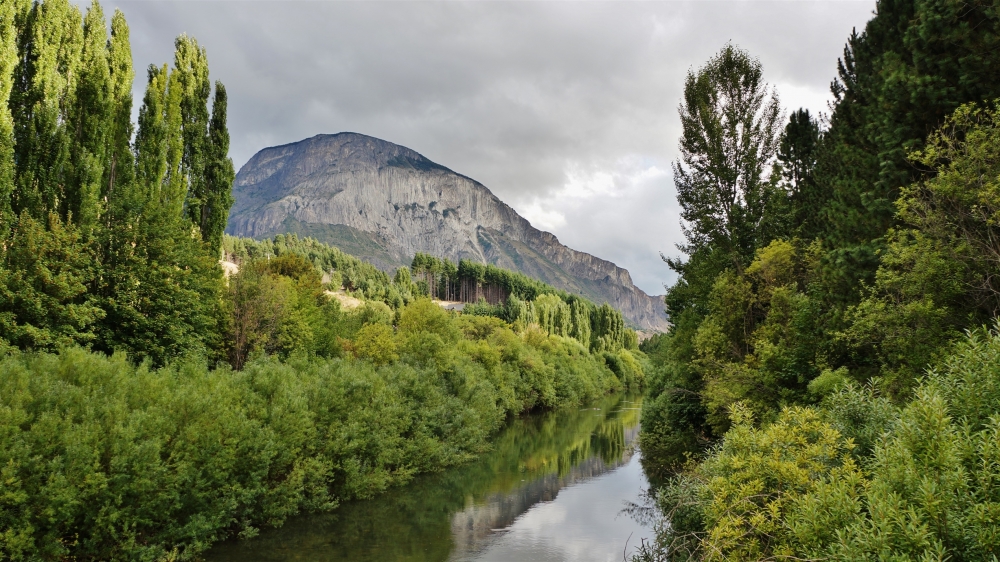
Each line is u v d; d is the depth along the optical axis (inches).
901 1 748.0
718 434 1093.8
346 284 6786.4
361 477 1130.7
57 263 914.1
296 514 1017.5
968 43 559.5
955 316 542.3
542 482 1321.4
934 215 516.1
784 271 992.9
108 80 1107.9
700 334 1080.2
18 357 757.9
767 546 355.9
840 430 412.8
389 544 884.0
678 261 1409.9
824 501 294.7
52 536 630.5
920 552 237.0
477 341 2812.5
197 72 1525.6
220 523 826.8
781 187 1274.6
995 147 479.5
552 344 3631.9
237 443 869.8
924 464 268.5
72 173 1026.7
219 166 1556.3
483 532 949.8
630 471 1440.7
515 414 2576.3
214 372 975.6
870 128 713.6
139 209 1120.2
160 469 717.3
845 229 745.6
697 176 1362.0
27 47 1013.8
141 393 780.6
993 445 248.5
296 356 1332.4
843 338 669.3
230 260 5536.4
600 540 903.1
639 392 4473.4
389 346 1776.6
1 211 902.4
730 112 1321.4
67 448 642.2
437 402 1503.4
